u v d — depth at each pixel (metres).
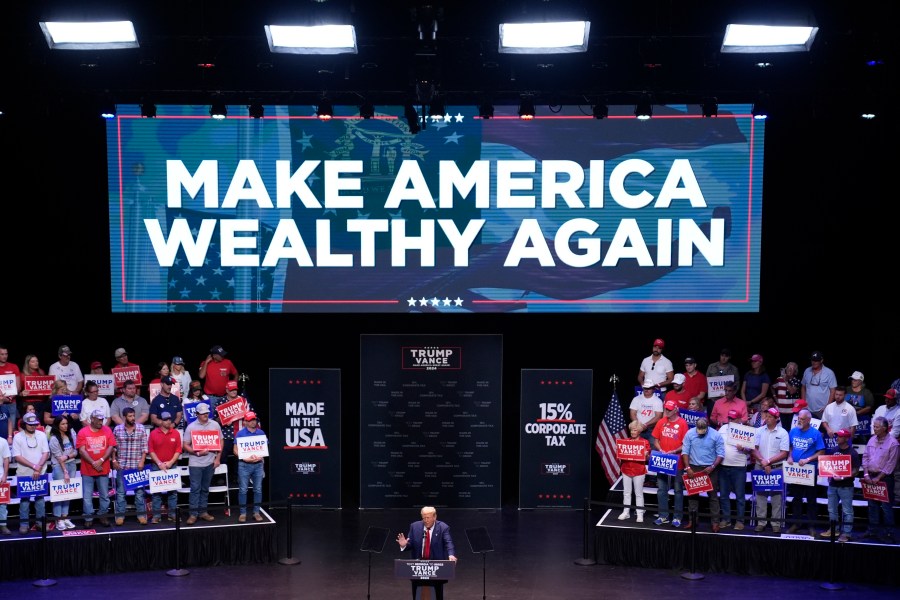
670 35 13.85
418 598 12.55
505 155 17.48
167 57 15.14
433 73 14.07
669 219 17.50
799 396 17.03
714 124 17.34
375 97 17.25
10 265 17.88
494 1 13.85
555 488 17.23
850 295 17.75
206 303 17.66
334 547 15.42
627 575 14.27
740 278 17.53
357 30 14.10
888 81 15.05
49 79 15.95
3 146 17.62
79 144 17.73
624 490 15.56
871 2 13.40
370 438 17.25
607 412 17.39
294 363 18.69
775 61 14.98
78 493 14.82
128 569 14.47
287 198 17.53
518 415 18.84
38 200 17.80
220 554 14.70
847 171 17.52
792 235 17.77
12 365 16.48
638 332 18.45
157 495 15.38
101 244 17.98
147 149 17.41
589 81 16.25
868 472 14.34
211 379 17.25
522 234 17.58
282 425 17.22
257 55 14.98
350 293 17.67
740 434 14.69
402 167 17.50
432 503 17.28
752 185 17.36
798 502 14.84
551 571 14.41
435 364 17.19
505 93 16.75
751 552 14.27
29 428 14.77
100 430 15.10
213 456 15.53
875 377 17.70
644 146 17.42
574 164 17.47
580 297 17.64
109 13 12.52
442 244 17.61
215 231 17.56
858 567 13.89
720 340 18.27
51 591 13.61
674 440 15.30
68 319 18.12
